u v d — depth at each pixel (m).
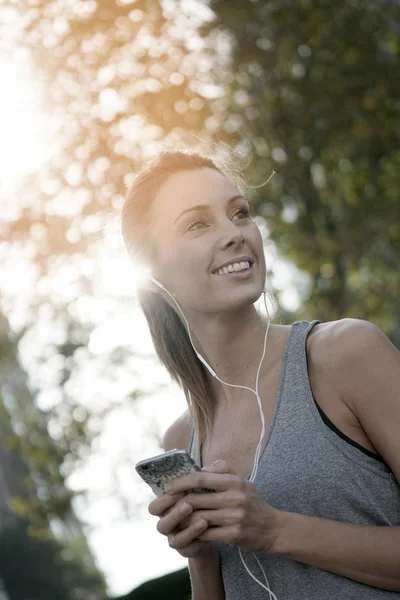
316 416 2.49
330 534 2.37
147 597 9.25
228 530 2.37
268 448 2.53
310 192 13.77
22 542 31.91
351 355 2.46
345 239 13.83
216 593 2.70
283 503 2.47
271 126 13.04
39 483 15.93
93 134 12.78
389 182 13.77
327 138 13.09
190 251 2.69
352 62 12.98
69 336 15.13
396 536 2.38
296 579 2.49
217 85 13.04
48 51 12.90
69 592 31.88
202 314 2.75
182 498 2.40
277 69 13.02
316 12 12.84
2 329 14.84
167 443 3.04
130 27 12.84
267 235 13.64
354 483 2.44
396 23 13.25
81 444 15.59
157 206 2.77
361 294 14.93
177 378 2.91
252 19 12.85
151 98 12.79
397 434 2.39
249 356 2.71
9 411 15.97
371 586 2.42
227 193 2.73
